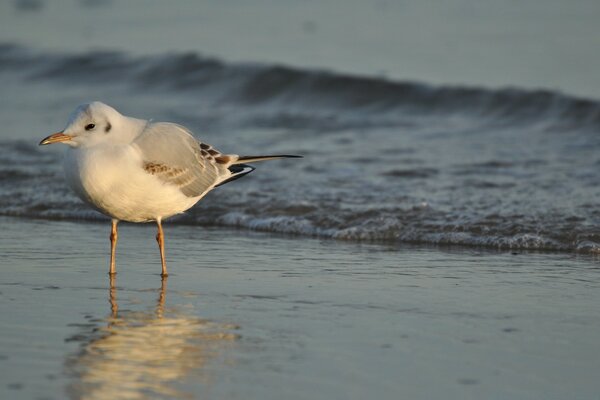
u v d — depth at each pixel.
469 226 14.02
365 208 15.04
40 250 13.25
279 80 25.48
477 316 10.08
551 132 21.00
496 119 22.44
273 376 8.34
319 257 12.88
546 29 29.23
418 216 14.59
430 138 20.53
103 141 11.09
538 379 8.27
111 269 11.89
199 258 12.84
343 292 11.05
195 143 12.12
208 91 26.02
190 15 34.06
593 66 25.06
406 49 27.75
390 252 13.18
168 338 9.36
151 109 24.30
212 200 15.98
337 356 8.83
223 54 28.00
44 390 7.96
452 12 32.38
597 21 29.94
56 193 16.64
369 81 24.64
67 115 23.25
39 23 34.59
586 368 8.53
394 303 10.59
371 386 8.09
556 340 9.29
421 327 9.70
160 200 11.51
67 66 28.62
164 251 12.86
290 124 22.38
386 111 23.78
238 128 21.92
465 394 7.93
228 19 33.09
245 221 15.09
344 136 20.94
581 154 18.45
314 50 28.06
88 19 34.72
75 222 15.33
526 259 12.67
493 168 17.44
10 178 17.47
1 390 7.94
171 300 10.72
